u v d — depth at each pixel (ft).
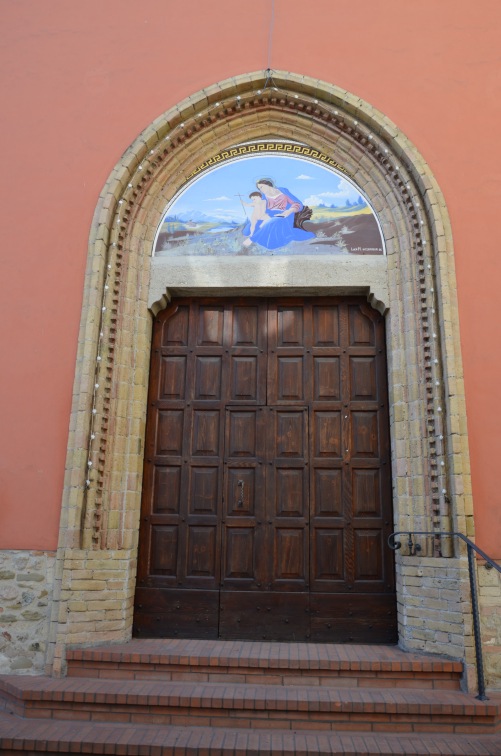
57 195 23.84
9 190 24.06
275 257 23.98
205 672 18.47
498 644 18.84
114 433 21.90
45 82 25.27
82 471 20.75
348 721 16.69
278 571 21.86
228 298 24.75
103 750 15.47
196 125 24.75
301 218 24.54
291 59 24.80
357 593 21.45
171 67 25.04
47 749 15.56
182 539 22.33
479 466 20.21
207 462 23.00
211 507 22.61
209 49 25.16
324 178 25.07
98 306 22.40
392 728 16.53
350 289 23.76
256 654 18.83
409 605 19.93
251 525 22.35
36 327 22.47
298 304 24.49
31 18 26.09
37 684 18.01
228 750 15.24
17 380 22.00
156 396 23.82
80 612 19.79
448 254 21.98
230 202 25.00
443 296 21.49
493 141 23.29
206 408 23.56
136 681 18.38
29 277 23.00
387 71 24.38
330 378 23.58
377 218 24.14
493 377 20.90
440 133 23.52
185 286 23.88
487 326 21.38
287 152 25.58
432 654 19.04
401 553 20.61
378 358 23.56
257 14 25.41
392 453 22.09
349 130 24.49
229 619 21.50
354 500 22.31
